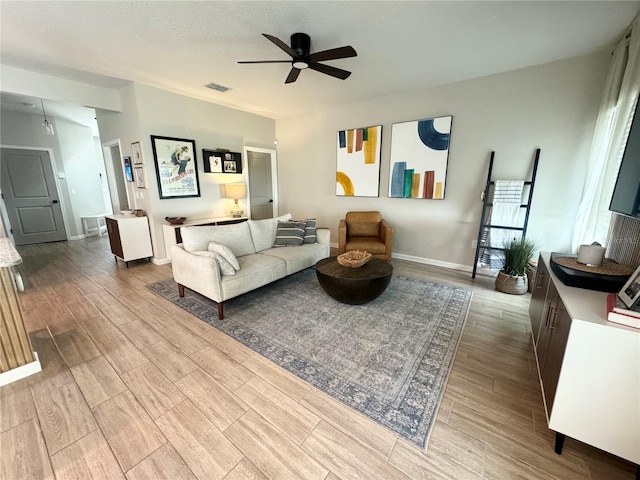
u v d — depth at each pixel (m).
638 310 1.16
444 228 4.03
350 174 4.77
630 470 1.25
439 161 3.87
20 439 1.38
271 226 3.68
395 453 1.33
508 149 3.39
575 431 1.26
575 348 1.20
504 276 3.16
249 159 5.38
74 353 2.06
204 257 2.53
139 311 2.71
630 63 2.16
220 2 1.99
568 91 2.96
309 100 4.43
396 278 3.63
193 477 1.22
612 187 2.30
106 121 4.57
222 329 2.40
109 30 2.37
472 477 1.22
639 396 1.12
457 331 2.39
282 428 1.46
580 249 1.82
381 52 2.76
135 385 1.75
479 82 3.44
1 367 1.73
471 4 1.99
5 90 3.17
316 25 2.29
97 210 6.54
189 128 4.34
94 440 1.38
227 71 3.26
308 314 2.66
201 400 1.64
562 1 1.94
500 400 1.65
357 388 1.74
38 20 2.21
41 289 3.23
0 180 5.05
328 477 1.22
